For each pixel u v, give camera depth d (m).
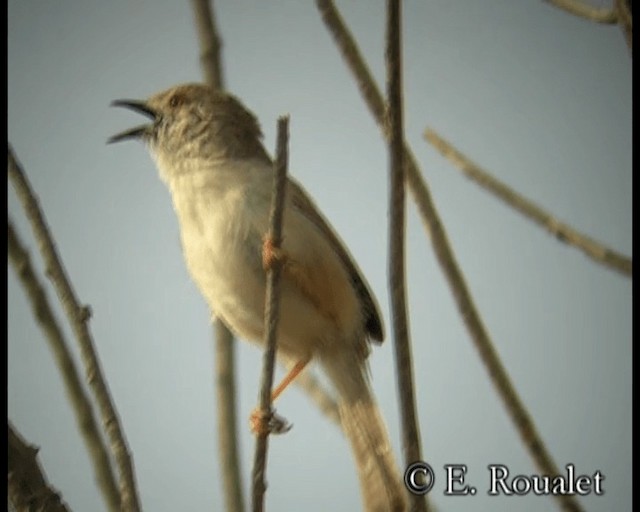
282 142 6.00
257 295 8.11
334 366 8.68
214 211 8.20
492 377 6.96
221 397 7.43
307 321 8.45
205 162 8.56
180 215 8.52
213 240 8.12
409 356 5.54
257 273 8.05
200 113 8.78
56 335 6.45
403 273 5.61
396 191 5.64
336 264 8.45
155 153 9.07
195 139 8.69
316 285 8.25
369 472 8.29
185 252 8.45
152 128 9.13
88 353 5.87
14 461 5.91
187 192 8.46
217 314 8.39
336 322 8.56
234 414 7.40
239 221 8.05
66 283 6.02
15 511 5.85
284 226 8.12
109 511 6.09
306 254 8.15
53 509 5.86
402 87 5.72
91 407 6.36
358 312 8.71
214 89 8.93
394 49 5.71
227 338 7.68
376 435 8.43
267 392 5.95
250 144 8.76
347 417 8.55
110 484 6.17
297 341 8.63
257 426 5.87
